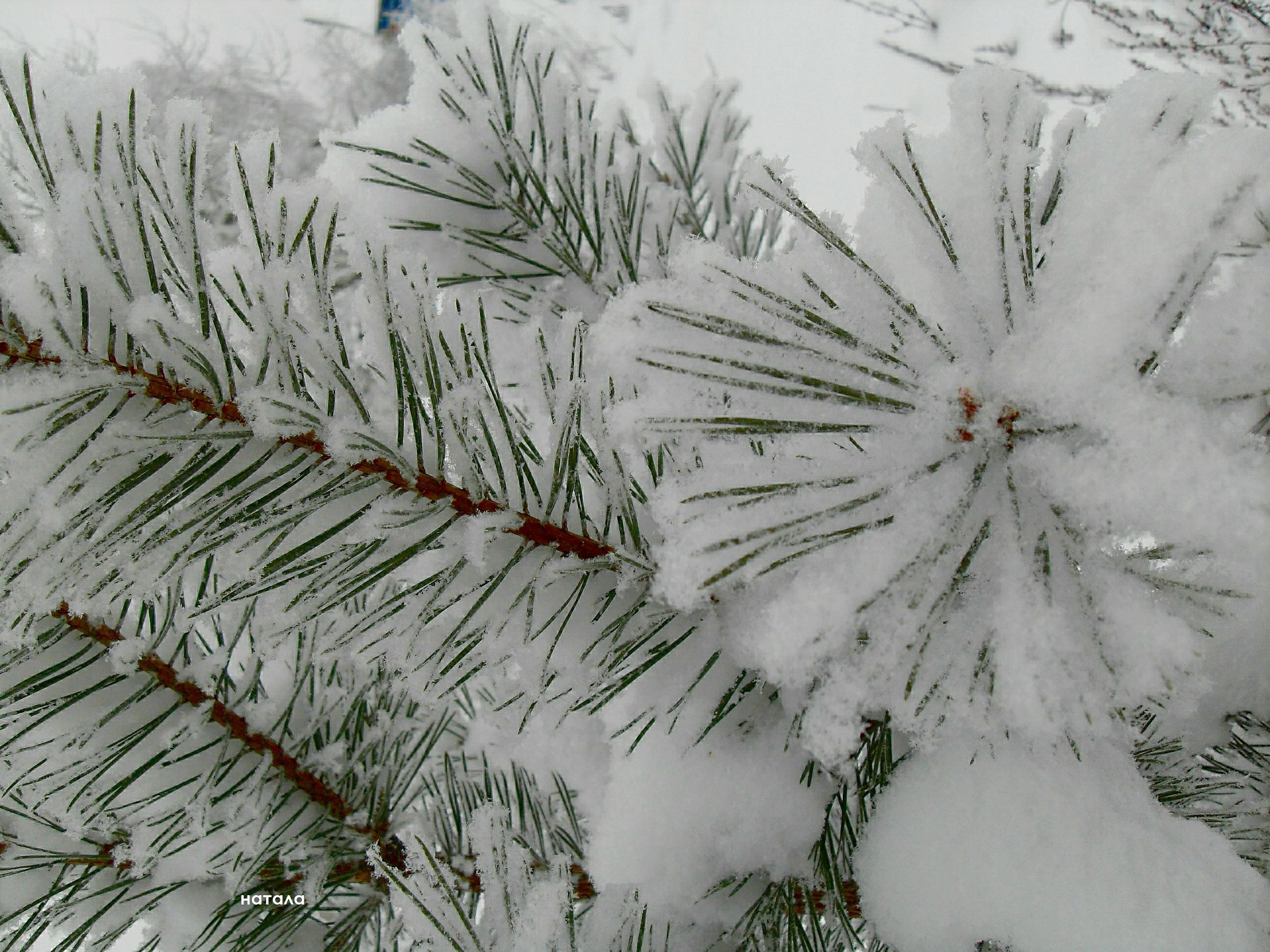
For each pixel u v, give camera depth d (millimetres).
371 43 1932
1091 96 956
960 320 259
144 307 253
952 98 265
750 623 284
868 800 321
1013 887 282
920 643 245
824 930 354
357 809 396
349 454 266
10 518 253
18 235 256
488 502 289
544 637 304
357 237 285
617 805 329
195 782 356
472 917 400
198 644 387
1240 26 766
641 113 1681
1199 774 364
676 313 249
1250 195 224
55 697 336
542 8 1888
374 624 288
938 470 253
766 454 291
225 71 1796
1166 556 250
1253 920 274
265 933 376
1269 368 251
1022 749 294
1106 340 234
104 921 368
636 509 310
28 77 251
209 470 267
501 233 417
